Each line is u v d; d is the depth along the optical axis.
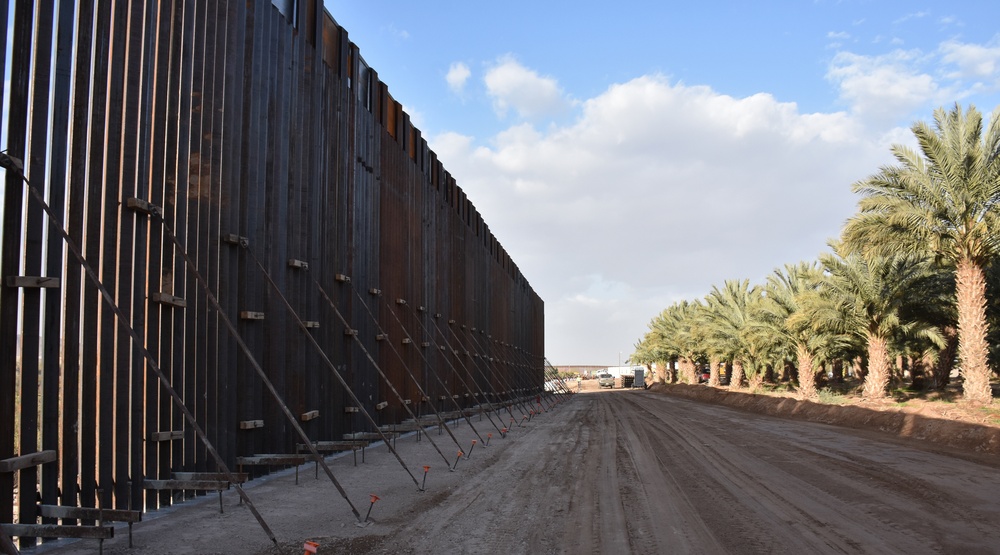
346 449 15.65
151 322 10.38
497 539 8.02
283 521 9.18
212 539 8.20
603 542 7.74
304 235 15.74
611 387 105.81
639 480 12.05
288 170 15.03
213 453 7.98
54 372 8.45
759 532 8.02
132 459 9.79
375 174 21.78
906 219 21.20
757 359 46.03
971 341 21.83
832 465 13.44
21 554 7.59
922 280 26.55
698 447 17.20
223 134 12.52
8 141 8.06
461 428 25.19
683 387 64.56
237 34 12.95
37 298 8.28
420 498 10.82
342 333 18.08
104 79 9.51
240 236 12.95
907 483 11.20
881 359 27.73
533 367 62.75
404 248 24.88
